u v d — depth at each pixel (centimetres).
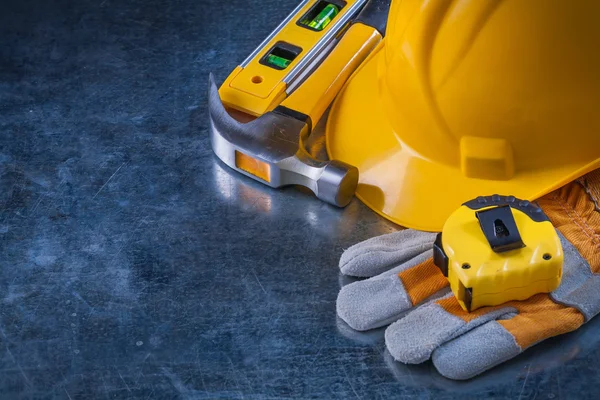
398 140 217
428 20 197
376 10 241
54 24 266
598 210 207
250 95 227
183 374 193
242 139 220
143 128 240
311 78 230
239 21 263
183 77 251
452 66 199
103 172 230
